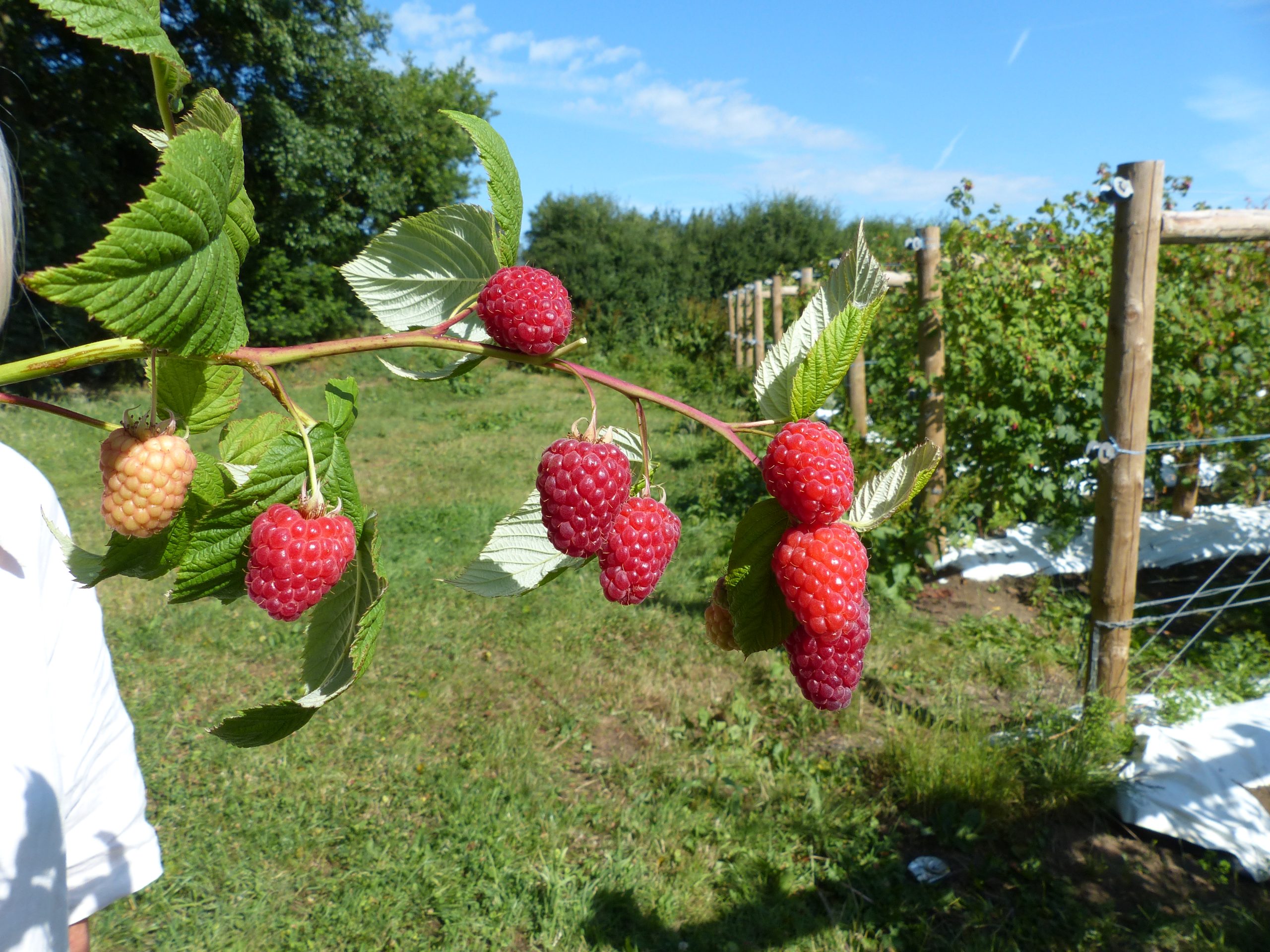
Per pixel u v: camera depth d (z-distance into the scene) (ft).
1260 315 19.07
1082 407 19.92
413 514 25.80
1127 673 12.85
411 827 11.85
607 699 14.90
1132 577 12.45
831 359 2.36
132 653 16.56
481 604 18.81
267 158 50.65
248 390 39.96
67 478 28.50
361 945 9.98
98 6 1.55
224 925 10.16
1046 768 11.69
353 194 62.59
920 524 18.42
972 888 10.38
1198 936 9.30
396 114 60.85
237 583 1.94
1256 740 12.16
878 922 9.99
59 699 3.48
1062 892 10.17
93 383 44.47
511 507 26.63
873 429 24.53
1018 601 18.06
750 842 11.27
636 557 2.30
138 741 13.62
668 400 2.35
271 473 1.78
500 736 13.70
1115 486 12.18
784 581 2.29
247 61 49.03
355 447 36.42
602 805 12.23
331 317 59.57
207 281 1.58
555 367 2.23
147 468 1.82
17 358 38.52
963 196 20.83
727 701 14.70
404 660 16.35
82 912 3.71
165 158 1.43
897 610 17.46
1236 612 16.69
